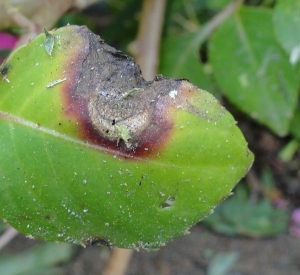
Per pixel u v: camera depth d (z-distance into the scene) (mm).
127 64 142
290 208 286
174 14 263
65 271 248
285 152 293
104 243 144
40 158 139
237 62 214
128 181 140
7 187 139
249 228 272
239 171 141
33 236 142
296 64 207
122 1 294
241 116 299
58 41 141
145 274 253
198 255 261
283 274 255
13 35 223
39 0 185
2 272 233
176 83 141
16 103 140
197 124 139
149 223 142
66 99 140
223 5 251
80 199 140
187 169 140
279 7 198
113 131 139
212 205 142
